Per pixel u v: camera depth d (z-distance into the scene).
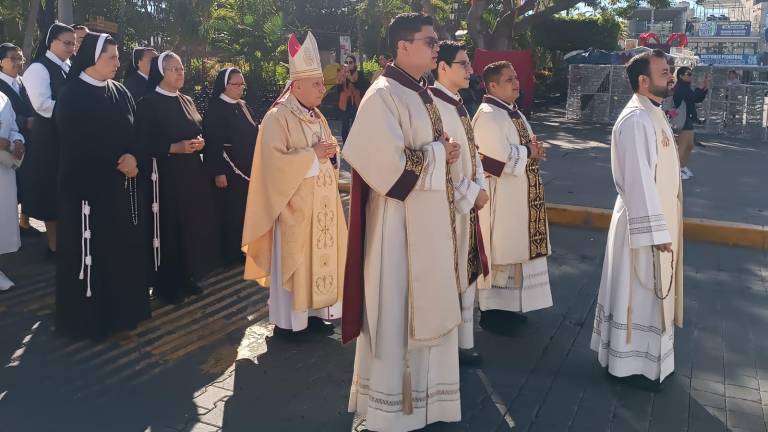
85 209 4.66
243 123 6.40
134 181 4.88
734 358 4.64
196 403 4.02
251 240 4.76
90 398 4.07
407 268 3.42
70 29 6.43
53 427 3.73
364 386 3.65
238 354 4.70
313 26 24.53
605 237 7.78
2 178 5.91
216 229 5.91
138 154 4.91
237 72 6.30
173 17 17.64
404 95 3.38
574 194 9.42
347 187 9.77
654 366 4.07
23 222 7.56
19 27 18.03
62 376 4.34
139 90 6.23
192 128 5.58
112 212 4.75
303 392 4.16
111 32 13.60
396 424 3.51
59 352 4.70
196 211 5.61
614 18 31.42
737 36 59.59
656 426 3.76
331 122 18.22
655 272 3.94
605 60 22.73
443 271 3.42
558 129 17.86
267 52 18.67
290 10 23.38
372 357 3.51
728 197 9.29
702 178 10.68
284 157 4.59
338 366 4.53
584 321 5.30
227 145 6.34
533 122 19.58
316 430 3.73
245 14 19.42
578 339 4.95
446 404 3.65
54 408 3.94
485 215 4.95
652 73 3.86
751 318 5.37
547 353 4.71
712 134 16.30
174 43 18.05
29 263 6.69
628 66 4.00
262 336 5.02
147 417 3.86
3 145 5.77
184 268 5.66
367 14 24.02
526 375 4.37
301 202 4.69
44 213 6.48
